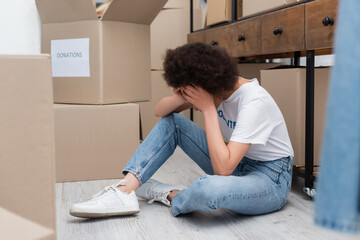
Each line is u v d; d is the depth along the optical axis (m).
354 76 0.34
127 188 1.63
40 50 2.16
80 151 2.13
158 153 1.68
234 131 1.45
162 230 1.47
